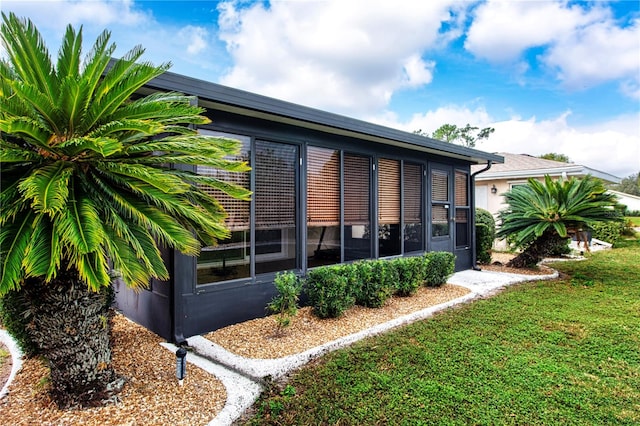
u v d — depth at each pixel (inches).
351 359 142.6
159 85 137.0
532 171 533.6
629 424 102.6
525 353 149.9
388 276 214.2
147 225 102.3
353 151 238.4
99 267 87.7
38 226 87.9
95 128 106.2
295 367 136.4
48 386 113.0
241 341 156.3
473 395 116.6
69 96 96.3
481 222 440.1
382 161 263.3
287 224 202.2
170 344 153.8
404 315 197.3
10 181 93.1
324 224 221.5
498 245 521.7
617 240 571.8
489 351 151.1
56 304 97.8
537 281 300.5
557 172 517.7
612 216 300.0
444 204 321.7
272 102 172.1
